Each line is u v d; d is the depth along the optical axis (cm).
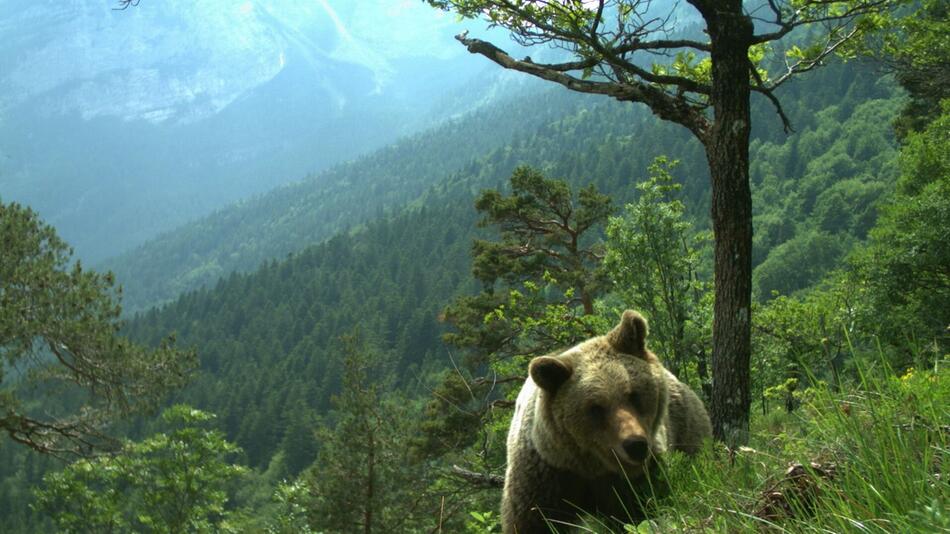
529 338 2131
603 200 3128
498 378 2255
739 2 830
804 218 14350
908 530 240
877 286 1805
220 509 2562
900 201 2156
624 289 1269
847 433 349
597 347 507
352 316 17488
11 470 9919
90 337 2506
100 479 2641
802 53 1002
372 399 2659
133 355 2623
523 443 525
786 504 342
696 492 410
